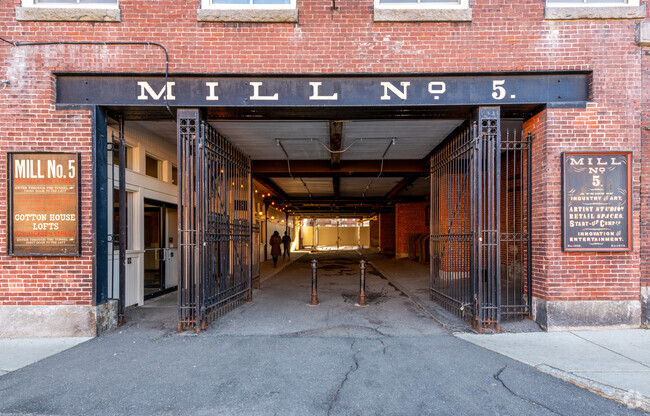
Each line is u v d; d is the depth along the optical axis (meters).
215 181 6.55
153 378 4.02
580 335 5.32
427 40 5.80
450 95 5.78
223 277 6.79
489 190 5.71
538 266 5.87
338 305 7.53
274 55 5.80
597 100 5.68
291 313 6.81
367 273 13.44
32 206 5.48
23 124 5.57
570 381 3.87
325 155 10.30
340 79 5.85
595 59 5.70
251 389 3.75
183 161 6.18
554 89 5.73
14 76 5.59
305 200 19.05
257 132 7.91
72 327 5.47
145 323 6.19
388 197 17.75
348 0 5.84
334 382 3.89
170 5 5.75
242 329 5.79
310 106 5.83
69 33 5.66
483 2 5.77
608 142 5.67
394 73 5.75
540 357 4.51
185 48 5.74
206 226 5.90
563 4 5.99
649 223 5.80
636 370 4.07
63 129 5.61
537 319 5.82
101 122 5.80
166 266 9.21
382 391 3.69
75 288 5.52
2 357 4.66
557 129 5.67
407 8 5.86
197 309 5.59
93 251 5.55
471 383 3.85
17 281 5.50
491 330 5.58
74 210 5.50
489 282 5.61
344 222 50.75
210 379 3.98
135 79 5.74
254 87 5.82
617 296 5.59
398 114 6.23
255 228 9.57
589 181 5.59
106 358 4.61
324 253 28.42
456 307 6.41
